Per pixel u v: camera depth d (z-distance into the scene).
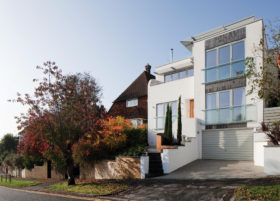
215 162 17.12
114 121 20.33
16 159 32.38
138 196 10.78
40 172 25.98
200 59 20.59
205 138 19.31
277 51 12.53
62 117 14.96
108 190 12.39
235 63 18.44
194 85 20.66
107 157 17.67
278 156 11.48
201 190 10.22
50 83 14.89
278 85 12.42
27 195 14.26
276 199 7.70
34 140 15.29
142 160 14.86
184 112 22.02
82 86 15.94
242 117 17.62
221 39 19.41
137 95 31.06
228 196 8.98
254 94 17.16
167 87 23.69
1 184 23.78
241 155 17.39
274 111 16.36
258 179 10.91
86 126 15.03
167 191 10.88
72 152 16.33
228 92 18.67
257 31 17.45
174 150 16.11
